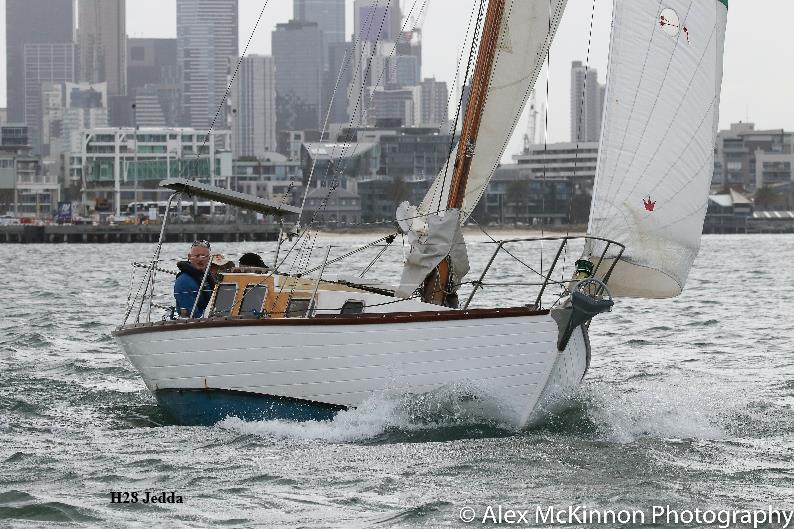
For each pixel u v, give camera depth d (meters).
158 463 50.31
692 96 52.88
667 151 52.88
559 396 54.62
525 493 45.62
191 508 44.19
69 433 56.66
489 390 52.62
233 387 54.72
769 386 70.00
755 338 97.38
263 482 47.28
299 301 56.19
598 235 53.34
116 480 47.97
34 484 47.62
